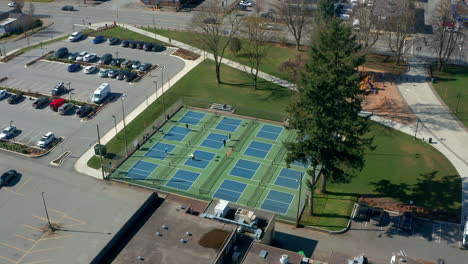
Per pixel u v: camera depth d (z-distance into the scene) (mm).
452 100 111875
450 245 71438
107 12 170250
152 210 66812
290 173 88750
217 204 69688
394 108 109062
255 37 117250
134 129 101625
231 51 134625
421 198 80812
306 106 70562
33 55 135875
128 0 182000
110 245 60375
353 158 72938
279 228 75375
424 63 131250
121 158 92625
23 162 91500
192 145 97312
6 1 182875
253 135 100312
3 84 119312
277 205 80375
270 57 134125
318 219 76938
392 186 83875
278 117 105500
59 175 88250
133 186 85812
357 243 72188
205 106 110500
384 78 123250
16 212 79500
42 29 155625
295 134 99875
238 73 125438
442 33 124438
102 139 98312
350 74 71000
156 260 57656
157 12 168875
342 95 69625
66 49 136250
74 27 156250
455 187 83188
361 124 72938
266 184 85875
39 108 109438
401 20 127500
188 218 64125
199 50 137625
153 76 123875
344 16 153500
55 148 95562
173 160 92688
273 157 93375
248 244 62469
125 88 118000
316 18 124938
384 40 141500
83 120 104688
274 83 120125
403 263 60625
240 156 93750
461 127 101375
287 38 145750
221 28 146250
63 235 74812
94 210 80000
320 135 69125
